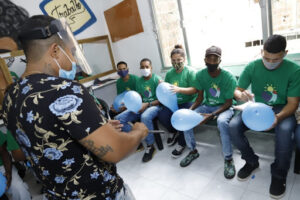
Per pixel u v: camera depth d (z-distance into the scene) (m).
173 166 2.04
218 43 2.35
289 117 1.47
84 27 3.10
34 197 2.04
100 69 3.31
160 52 2.83
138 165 2.18
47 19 0.65
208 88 1.99
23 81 0.61
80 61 0.81
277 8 1.88
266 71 1.57
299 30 1.84
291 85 1.46
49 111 0.55
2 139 1.59
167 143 2.45
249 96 1.62
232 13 2.15
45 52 0.63
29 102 0.56
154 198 1.70
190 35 2.53
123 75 2.72
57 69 0.67
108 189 0.73
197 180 1.78
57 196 0.68
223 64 2.29
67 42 0.71
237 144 1.63
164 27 2.70
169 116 2.27
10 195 1.60
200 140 2.35
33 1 2.62
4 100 0.66
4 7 2.41
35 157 0.62
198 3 2.34
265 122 1.30
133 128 0.81
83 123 0.56
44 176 0.66
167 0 2.54
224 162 1.85
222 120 1.73
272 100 1.61
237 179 1.69
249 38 2.13
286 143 1.39
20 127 0.59
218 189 1.64
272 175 1.51
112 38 3.37
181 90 2.10
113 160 0.62
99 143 0.58
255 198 1.49
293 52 1.90
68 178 0.64
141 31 2.92
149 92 2.50
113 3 3.09
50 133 0.56
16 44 2.50
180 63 2.15
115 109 2.64
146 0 2.69
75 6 2.98
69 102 0.56
